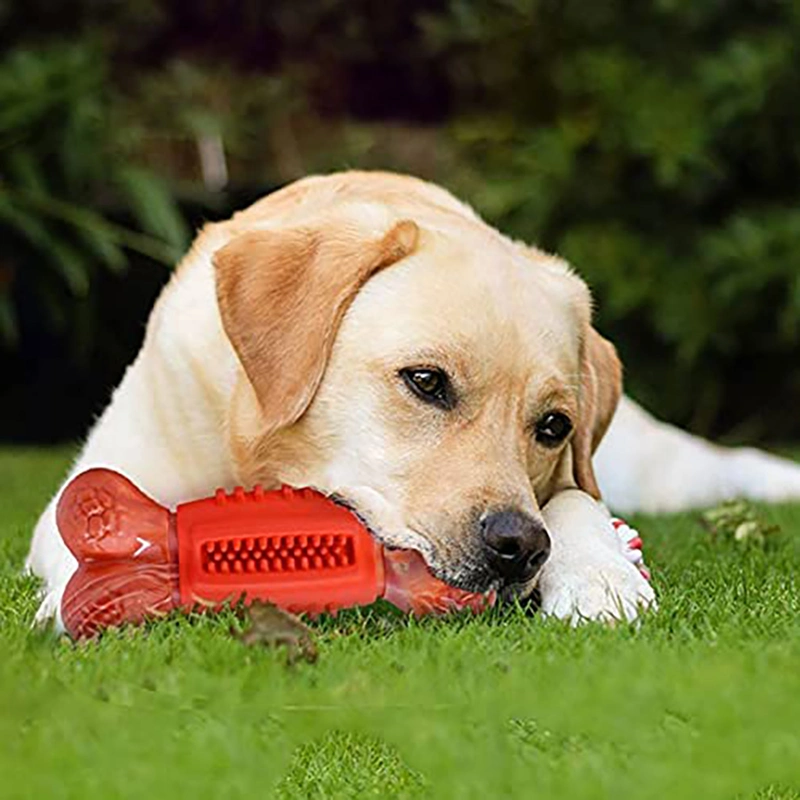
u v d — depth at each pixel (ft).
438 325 19.52
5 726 14.85
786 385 49.42
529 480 19.51
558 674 15.70
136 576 17.74
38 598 19.85
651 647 16.60
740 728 15.07
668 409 48.67
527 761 14.67
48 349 49.42
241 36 50.47
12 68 43.50
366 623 17.94
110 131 44.39
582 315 21.86
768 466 34.68
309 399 19.60
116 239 43.16
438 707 15.30
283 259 20.21
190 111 47.11
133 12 48.14
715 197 47.91
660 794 13.99
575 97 48.14
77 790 13.71
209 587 17.81
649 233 47.78
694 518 30.17
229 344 20.99
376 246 20.03
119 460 21.70
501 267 20.52
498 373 19.54
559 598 18.67
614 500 33.12
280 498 18.33
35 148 43.55
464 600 18.13
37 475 38.34
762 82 45.68
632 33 48.26
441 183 48.14
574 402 20.79
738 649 16.60
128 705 15.17
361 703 15.33
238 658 16.02
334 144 48.78
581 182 47.50
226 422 20.90
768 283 46.55
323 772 15.38
